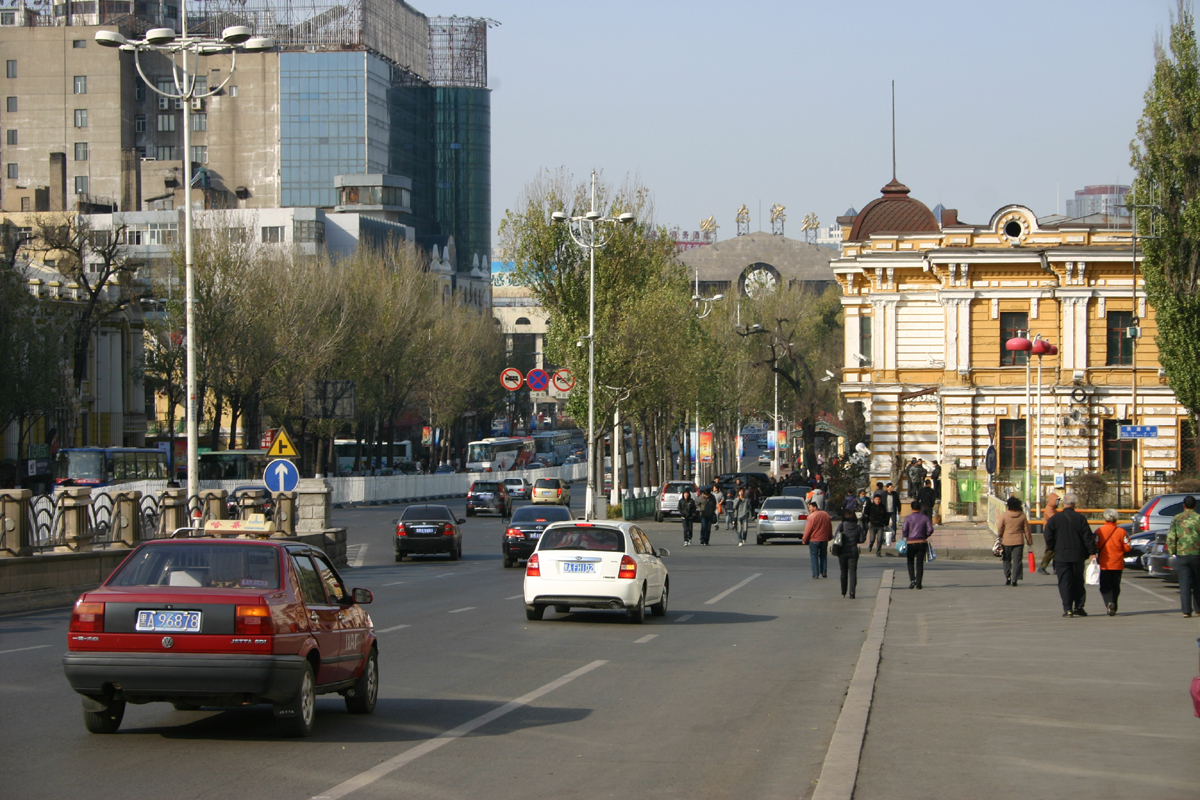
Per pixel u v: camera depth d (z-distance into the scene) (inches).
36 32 5895.7
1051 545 874.1
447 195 7716.5
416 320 3644.2
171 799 356.8
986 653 673.6
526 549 1453.0
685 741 446.6
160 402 4047.7
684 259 6220.5
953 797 351.3
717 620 896.3
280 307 2942.9
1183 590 856.9
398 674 613.9
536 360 6136.8
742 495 2003.0
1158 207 1988.2
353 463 4503.0
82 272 2829.7
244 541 454.3
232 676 416.8
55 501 1080.2
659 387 2516.0
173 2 6368.1
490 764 407.2
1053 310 2401.6
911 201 2738.7
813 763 410.6
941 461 2380.7
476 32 7859.3
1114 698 520.1
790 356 3501.5
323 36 6560.0
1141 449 2367.1
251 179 6205.7
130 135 6038.4
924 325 2470.5
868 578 1316.4
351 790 369.4
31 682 572.7
